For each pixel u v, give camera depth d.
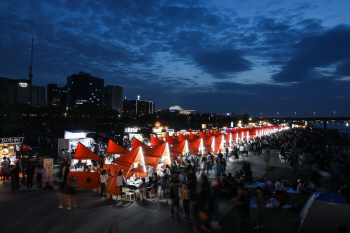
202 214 7.84
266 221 10.16
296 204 11.93
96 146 27.75
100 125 83.56
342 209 8.23
